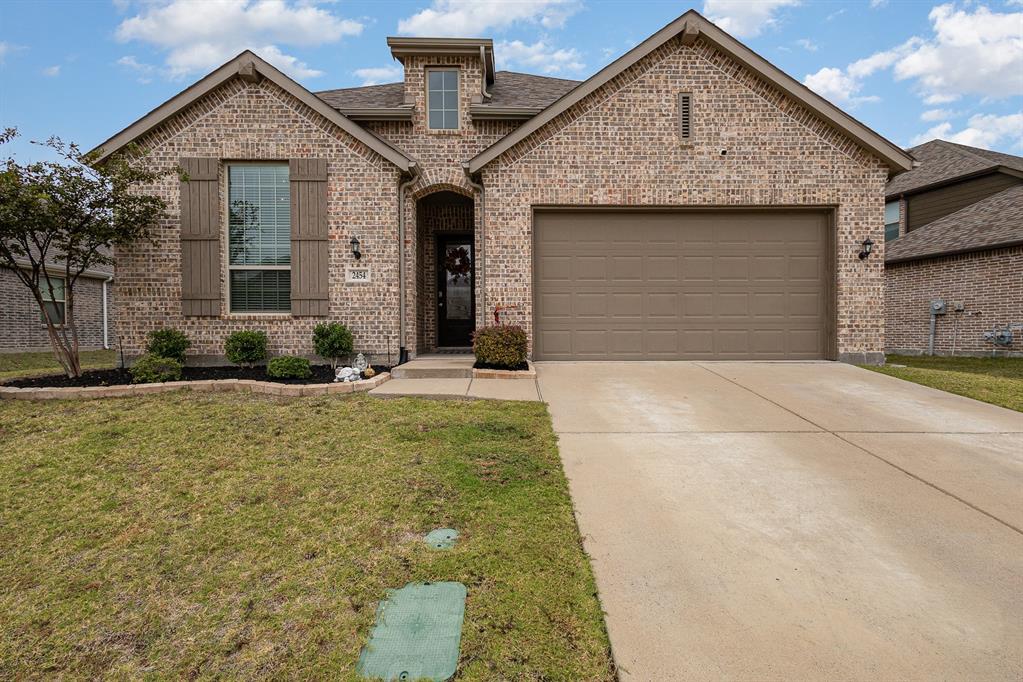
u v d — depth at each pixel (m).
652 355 9.21
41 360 12.77
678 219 9.20
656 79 8.95
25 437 4.97
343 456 4.47
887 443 4.81
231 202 8.97
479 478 3.98
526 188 8.96
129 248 8.62
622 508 3.48
